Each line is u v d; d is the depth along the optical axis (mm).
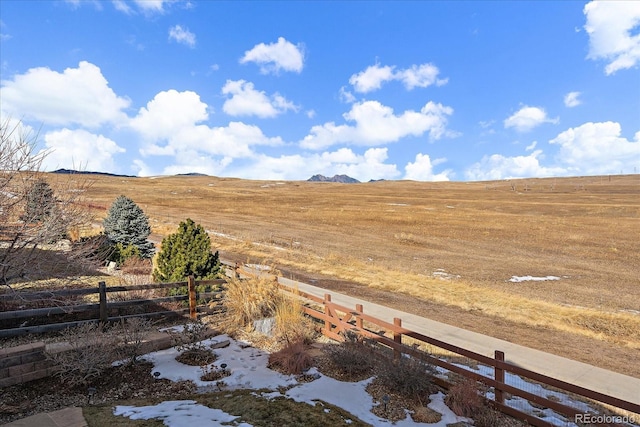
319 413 5105
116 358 6559
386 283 15945
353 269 19062
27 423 4594
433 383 6352
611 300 15719
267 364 6883
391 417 5219
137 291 10117
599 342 9961
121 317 7980
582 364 8047
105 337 6398
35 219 6270
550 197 81688
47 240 6379
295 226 38188
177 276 10023
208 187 101188
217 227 34250
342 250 26094
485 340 9414
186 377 6242
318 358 7242
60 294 7137
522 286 18047
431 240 32406
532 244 31297
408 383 5852
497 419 5234
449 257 25469
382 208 58375
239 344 7848
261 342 7996
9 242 6164
